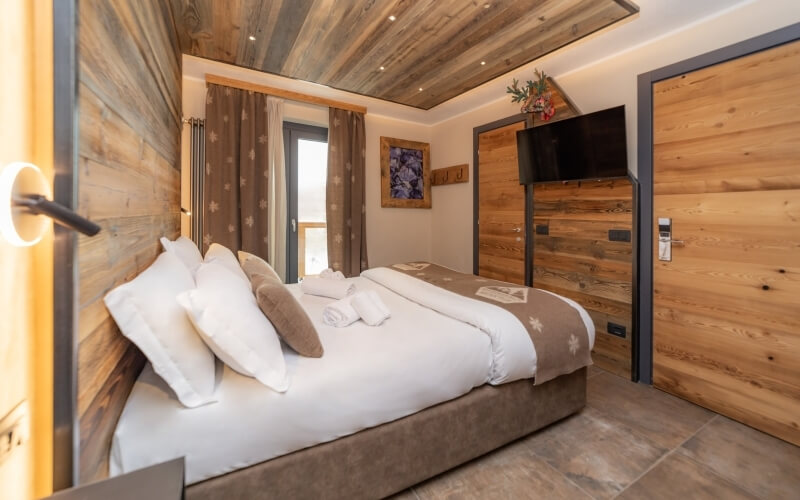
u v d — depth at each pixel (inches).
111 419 37.6
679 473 62.6
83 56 29.4
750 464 65.2
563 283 121.6
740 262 79.6
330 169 151.3
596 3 82.0
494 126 149.4
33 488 25.6
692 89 87.7
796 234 71.4
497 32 94.7
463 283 97.0
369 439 52.1
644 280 98.7
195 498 40.4
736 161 79.8
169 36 76.5
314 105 149.7
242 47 102.3
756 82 76.5
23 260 24.7
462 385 60.8
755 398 77.1
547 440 72.3
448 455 60.1
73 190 26.3
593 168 107.3
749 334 78.3
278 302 51.1
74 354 26.9
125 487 24.3
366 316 68.6
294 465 46.5
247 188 130.7
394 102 152.8
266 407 43.9
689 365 89.0
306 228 159.3
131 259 45.5
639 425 78.0
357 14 86.3
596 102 110.1
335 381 48.9
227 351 43.3
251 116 131.5
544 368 68.5
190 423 40.2
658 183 95.2
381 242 175.8
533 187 132.1
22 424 24.3
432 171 188.1
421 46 102.2
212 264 62.2
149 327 39.0
